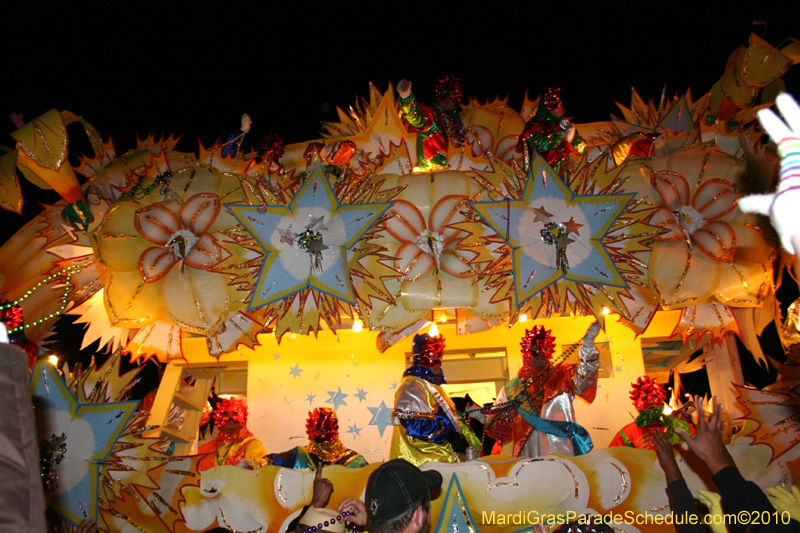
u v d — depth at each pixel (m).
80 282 4.25
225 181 4.24
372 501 2.03
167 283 4.14
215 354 4.32
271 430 4.83
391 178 4.14
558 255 3.94
